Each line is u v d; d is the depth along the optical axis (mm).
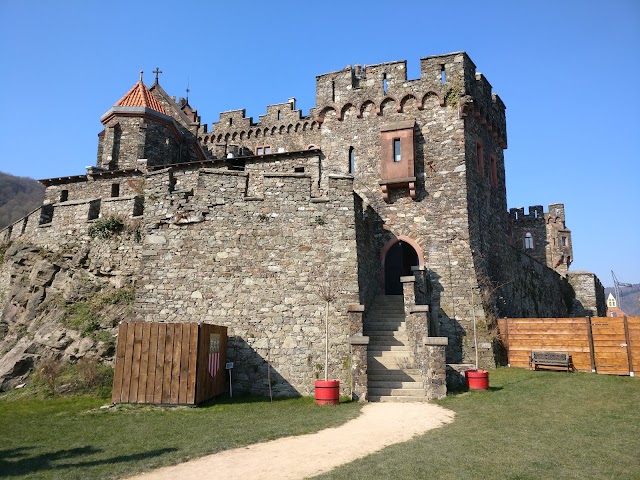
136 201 23625
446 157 25266
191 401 15289
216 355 17203
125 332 15953
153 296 19312
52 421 13820
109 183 26641
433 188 25125
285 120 36125
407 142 25422
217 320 18797
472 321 22734
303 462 9336
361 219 21250
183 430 12242
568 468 8672
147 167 26562
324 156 27531
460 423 12484
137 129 30219
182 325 15852
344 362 17984
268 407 15516
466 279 23500
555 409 13852
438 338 16281
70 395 17422
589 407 14023
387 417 13438
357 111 27234
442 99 25766
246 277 19141
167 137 31391
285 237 19438
